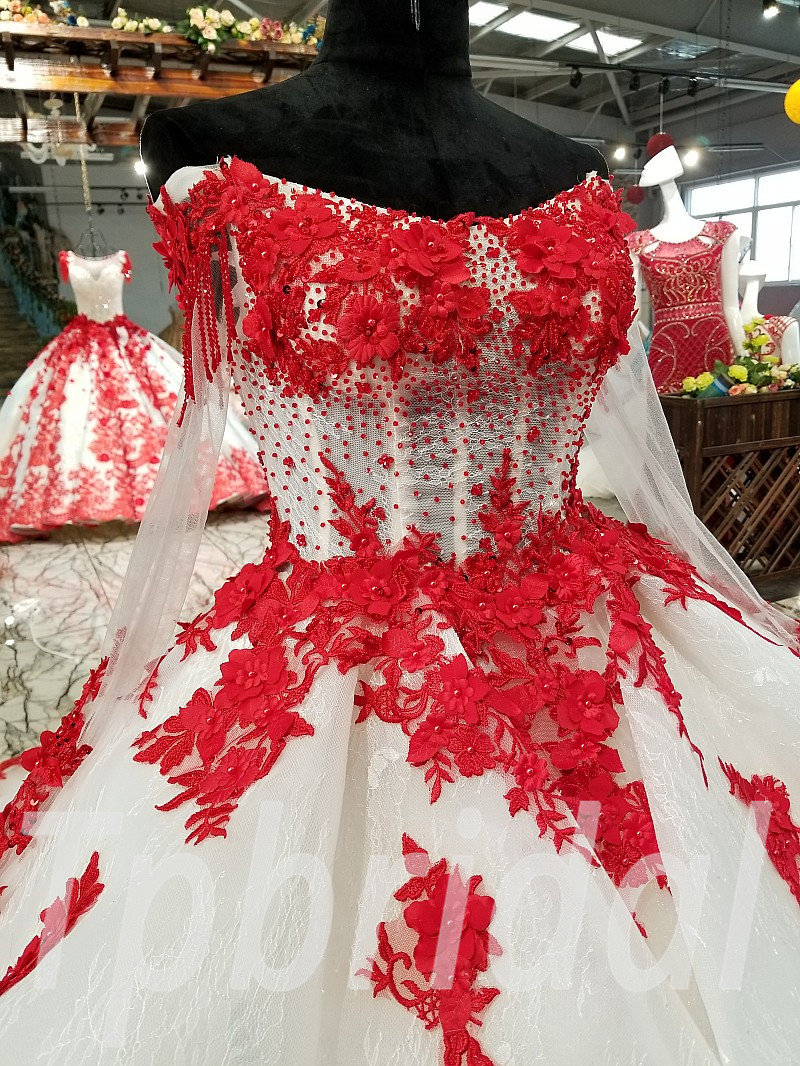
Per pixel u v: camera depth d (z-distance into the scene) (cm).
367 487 117
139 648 139
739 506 333
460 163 120
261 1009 87
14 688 276
